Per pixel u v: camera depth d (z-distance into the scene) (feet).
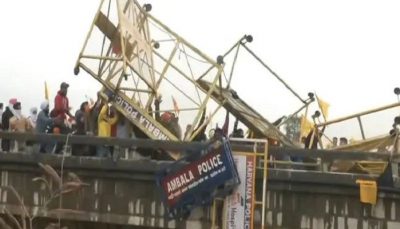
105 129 65.51
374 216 55.26
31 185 62.49
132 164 60.08
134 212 60.18
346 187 55.77
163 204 59.52
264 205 57.21
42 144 64.44
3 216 62.59
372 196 54.65
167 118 65.46
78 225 62.18
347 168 58.65
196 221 58.75
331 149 63.26
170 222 59.31
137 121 64.69
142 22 67.62
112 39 64.03
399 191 54.44
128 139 60.90
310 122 76.28
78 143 62.13
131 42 63.67
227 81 70.03
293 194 57.11
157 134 64.23
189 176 58.70
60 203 59.93
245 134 70.90
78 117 68.18
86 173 61.21
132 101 65.05
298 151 57.67
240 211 57.47
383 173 54.80
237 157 57.82
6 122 73.36
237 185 57.67
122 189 60.64
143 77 64.34
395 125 65.46
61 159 61.57
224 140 57.72
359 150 64.39
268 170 57.36
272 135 69.10
